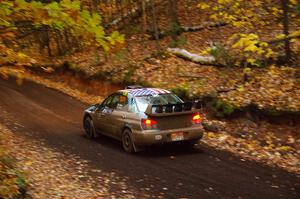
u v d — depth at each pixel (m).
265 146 11.65
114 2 33.59
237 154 11.05
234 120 13.69
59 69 26.72
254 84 14.95
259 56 16.56
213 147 11.84
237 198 7.77
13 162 9.35
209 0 26.91
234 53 17.91
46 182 8.97
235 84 15.52
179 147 11.97
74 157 11.22
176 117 11.05
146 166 10.17
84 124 14.02
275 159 10.48
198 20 24.38
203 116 14.70
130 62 21.89
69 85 24.98
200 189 8.34
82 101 21.20
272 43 16.94
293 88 13.77
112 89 21.08
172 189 8.41
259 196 7.86
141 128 10.91
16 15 4.73
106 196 8.14
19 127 15.38
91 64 24.53
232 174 9.30
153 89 12.41
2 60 4.87
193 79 17.25
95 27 4.70
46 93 23.38
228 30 21.34
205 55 18.97
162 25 26.17
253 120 13.26
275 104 13.16
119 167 10.16
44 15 4.63
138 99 11.63
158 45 22.50
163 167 10.03
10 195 6.76
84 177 9.41
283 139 11.88
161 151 11.62
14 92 23.67
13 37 4.89
